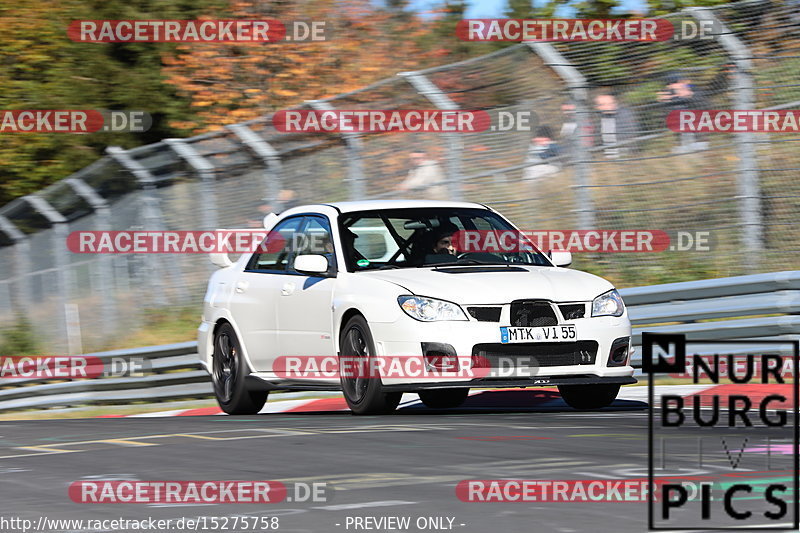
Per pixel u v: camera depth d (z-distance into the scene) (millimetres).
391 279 33531
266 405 42531
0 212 65000
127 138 86188
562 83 49688
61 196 61688
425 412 35938
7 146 83062
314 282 35812
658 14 76062
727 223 50375
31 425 35219
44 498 20750
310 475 22281
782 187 50000
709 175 48688
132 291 61344
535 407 37656
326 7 86125
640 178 51906
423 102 51281
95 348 61594
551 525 17266
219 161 56375
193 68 85250
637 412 33719
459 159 50969
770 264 48375
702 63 48188
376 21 86688
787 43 46875
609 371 33281
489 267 34812
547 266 36062
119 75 85625
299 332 36219
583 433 27438
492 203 52656
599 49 49688
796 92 47219
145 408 48969
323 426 30703
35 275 65000
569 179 52719
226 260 41625
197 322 59531
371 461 23781
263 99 84000
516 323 32500
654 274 50969
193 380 49188
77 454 26656
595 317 33406
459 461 23453
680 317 41938
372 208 37000
